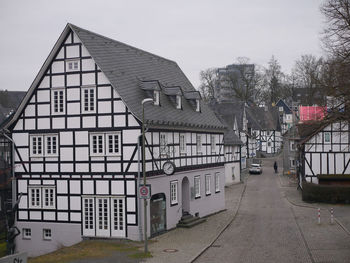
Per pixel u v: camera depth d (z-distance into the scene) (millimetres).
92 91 25375
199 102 34312
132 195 24281
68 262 20156
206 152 33812
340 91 19656
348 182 41375
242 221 31531
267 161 86312
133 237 24266
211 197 34469
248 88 88688
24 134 26938
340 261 19281
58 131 26078
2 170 31906
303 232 26703
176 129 28594
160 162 26375
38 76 26297
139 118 24000
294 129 60469
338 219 31297
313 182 42375
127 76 27172
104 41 28297
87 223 25312
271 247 22672
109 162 24812
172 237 25562
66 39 25891
